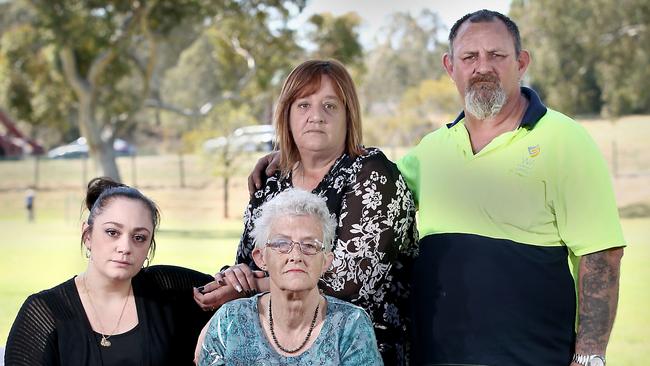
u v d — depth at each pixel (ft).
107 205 11.50
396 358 12.01
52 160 147.43
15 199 120.98
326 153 11.96
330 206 11.70
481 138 12.22
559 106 132.26
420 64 183.93
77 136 205.77
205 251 60.90
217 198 113.70
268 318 10.52
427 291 12.00
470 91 12.00
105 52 99.91
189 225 89.56
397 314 12.16
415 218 12.18
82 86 101.55
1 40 107.96
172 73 196.24
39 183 131.03
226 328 10.49
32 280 48.55
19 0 108.58
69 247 67.51
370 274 11.49
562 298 11.60
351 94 11.94
